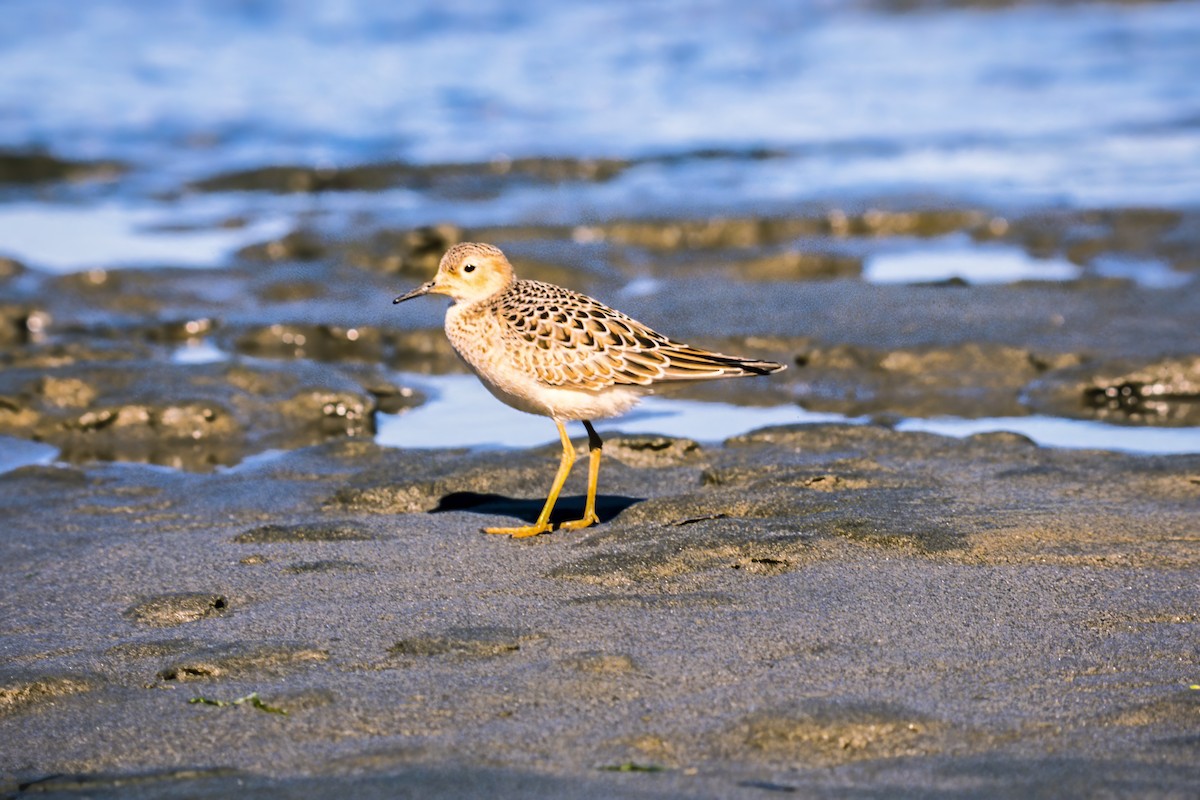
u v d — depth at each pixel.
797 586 9.23
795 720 7.18
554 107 31.14
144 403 14.41
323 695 7.74
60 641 8.81
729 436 13.66
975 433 13.21
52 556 10.47
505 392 10.70
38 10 38.69
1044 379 15.30
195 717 7.59
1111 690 7.65
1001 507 10.77
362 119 30.16
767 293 18.80
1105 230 21.62
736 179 25.62
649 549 9.88
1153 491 11.27
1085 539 10.04
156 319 18.48
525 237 21.92
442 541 10.51
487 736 7.21
